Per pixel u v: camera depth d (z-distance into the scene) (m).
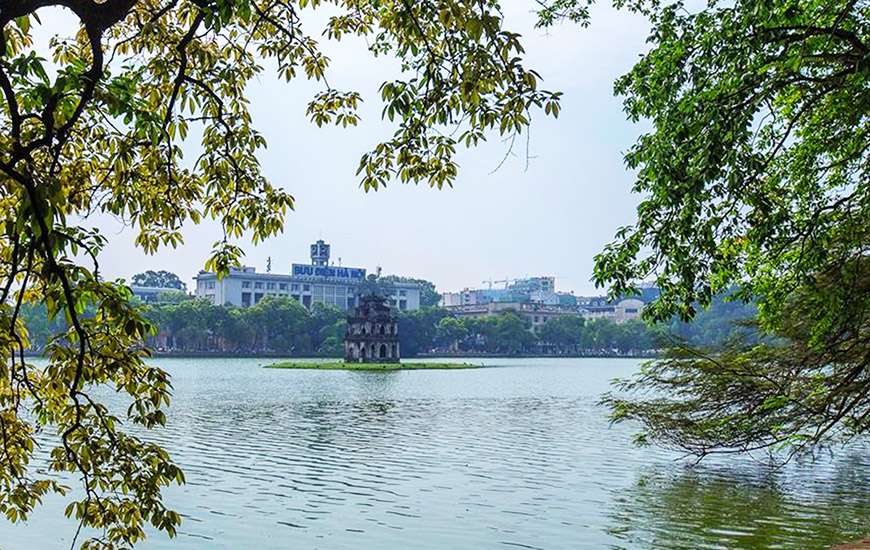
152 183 10.13
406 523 24.19
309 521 24.44
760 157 13.44
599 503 26.81
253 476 32.38
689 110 13.88
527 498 27.92
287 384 104.06
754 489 28.50
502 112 8.70
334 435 47.47
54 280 6.90
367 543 21.97
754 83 13.38
